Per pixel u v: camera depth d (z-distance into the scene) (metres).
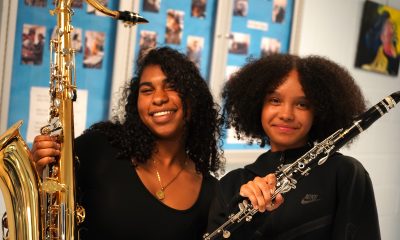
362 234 1.24
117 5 2.21
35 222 1.46
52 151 1.41
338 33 2.95
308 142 1.43
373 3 3.06
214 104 1.60
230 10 2.52
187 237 1.46
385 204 3.46
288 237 1.25
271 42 2.72
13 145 1.49
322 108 1.36
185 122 1.53
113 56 2.23
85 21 2.13
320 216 1.26
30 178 1.48
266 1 2.66
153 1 2.30
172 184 1.51
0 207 2.06
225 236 1.24
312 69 1.38
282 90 1.34
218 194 1.39
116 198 1.44
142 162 1.50
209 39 2.50
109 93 2.25
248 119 1.47
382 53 3.18
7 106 1.99
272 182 1.20
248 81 1.47
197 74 1.55
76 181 1.49
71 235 1.40
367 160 3.30
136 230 1.42
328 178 1.30
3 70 1.96
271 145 1.42
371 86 3.20
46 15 2.04
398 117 3.43
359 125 1.24
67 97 1.47
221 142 1.68
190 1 2.41
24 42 2.01
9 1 1.93
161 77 1.49
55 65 1.49
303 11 2.78
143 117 1.50
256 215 1.24
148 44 2.32
